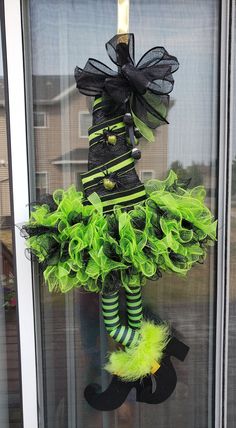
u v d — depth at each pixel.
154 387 0.96
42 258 0.82
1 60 0.92
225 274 0.98
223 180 0.97
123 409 1.01
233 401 1.01
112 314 0.89
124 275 0.83
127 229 0.80
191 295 1.00
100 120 0.86
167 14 0.94
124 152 0.85
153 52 0.82
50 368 0.99
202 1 0.94
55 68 0.94
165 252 0.81
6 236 0.96
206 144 0.97
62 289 0.83
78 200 0.84
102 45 0.94
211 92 0.96
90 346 0.99
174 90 0.96
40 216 0.83
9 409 0.99
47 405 1.00
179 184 0.91
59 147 0.95
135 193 0.85
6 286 0.97
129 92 0.82
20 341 0.96
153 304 0.99
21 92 0.92
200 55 0.95
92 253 0.79
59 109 0.94
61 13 0.93
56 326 0.99
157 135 0.97
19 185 0.94
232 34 0.94
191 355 1.01
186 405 1.02
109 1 0.93
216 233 0.95
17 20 0.90
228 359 1.01
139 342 0.89
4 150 0.94
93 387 0.98
